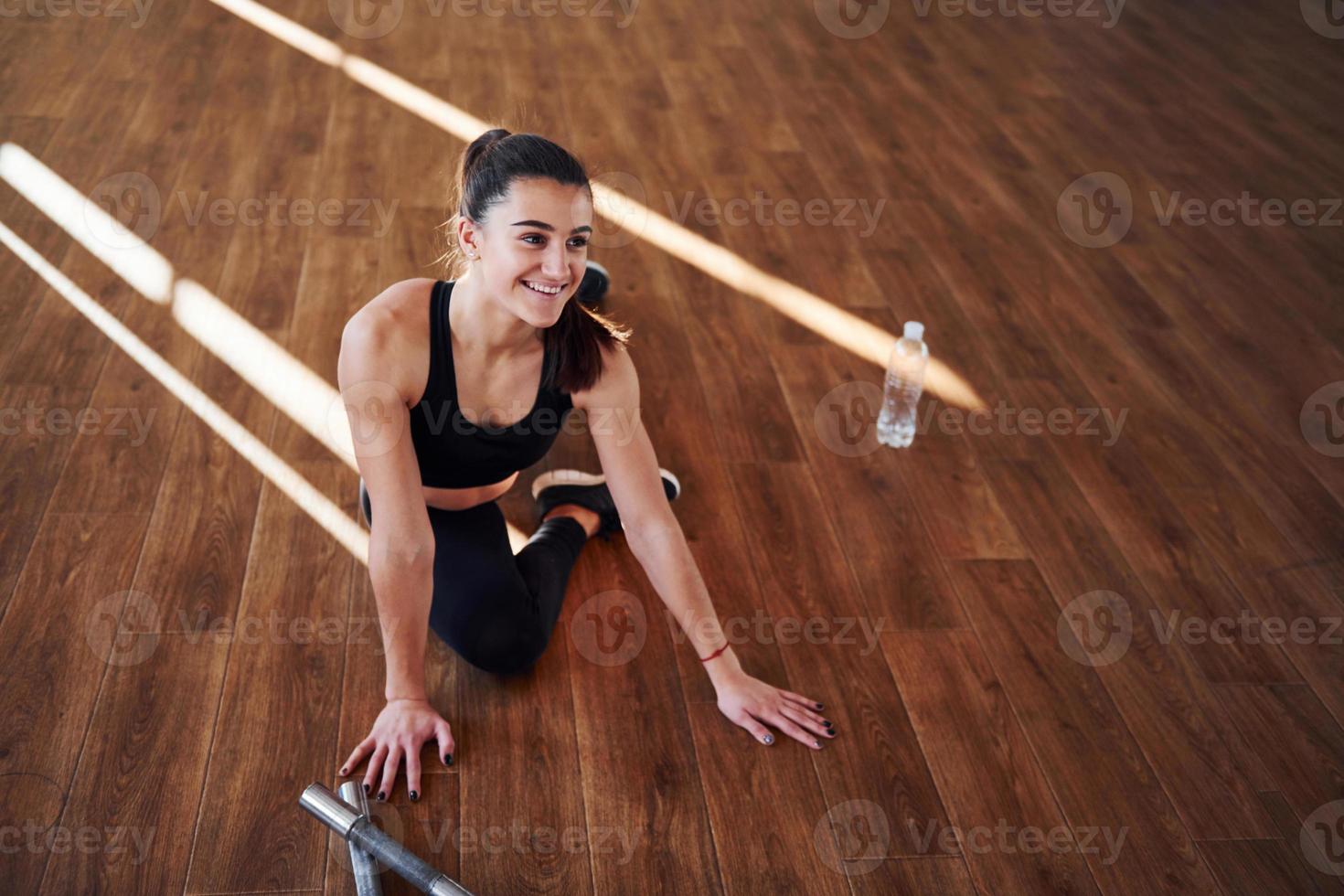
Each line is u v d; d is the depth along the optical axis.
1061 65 4.53
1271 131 4.14
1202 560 2.29
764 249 3.16
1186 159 3.89
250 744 1.74
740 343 2.79
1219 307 3.11
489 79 3.96
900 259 3.18
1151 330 2.99
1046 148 3.88
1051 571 2.23
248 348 2.57
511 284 1.54
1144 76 4.51
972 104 4.14
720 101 3.97
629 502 1.80
